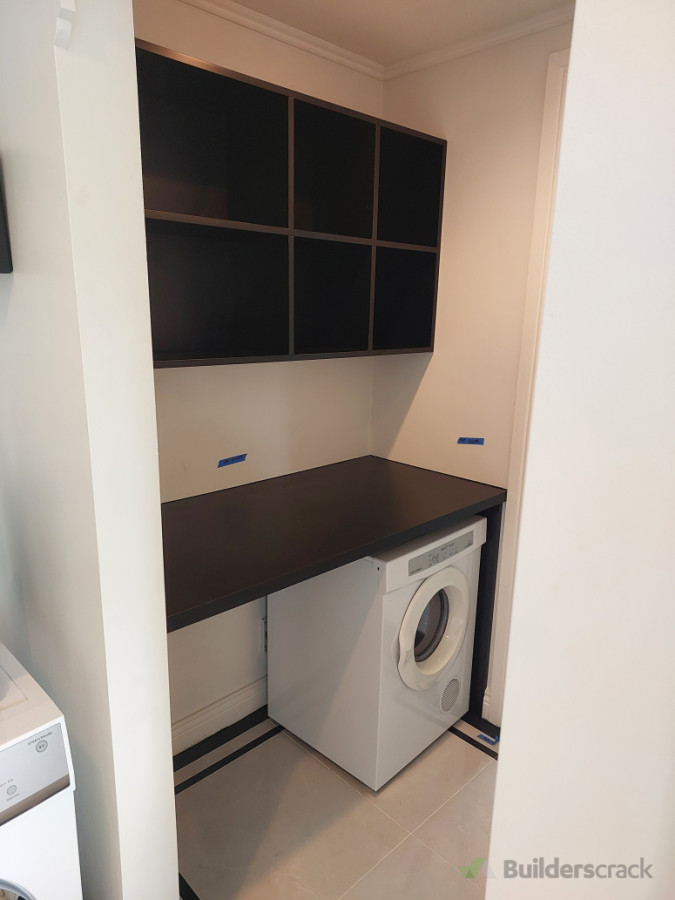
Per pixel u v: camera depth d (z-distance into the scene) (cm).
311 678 229
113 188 101
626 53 43
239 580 160
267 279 194
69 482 117
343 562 178
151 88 168
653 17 41
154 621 125
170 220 154
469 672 249
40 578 144
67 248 99
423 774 225
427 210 233
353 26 200
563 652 55
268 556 175
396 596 201
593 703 54
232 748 237
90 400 105
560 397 51
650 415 45
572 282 48
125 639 120
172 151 185
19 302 123
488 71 210
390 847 194
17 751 109
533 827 61
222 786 218
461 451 245
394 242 225
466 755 235
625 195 44
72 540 122
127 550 116
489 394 232
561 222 48
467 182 224
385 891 179
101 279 102
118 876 135
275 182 184
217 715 243
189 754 233
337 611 212
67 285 102
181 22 180
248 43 196
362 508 213
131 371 110
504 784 63
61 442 117
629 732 51
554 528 53
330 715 224
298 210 220
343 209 220
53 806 116
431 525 203
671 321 43
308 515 206
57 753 114
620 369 46
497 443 233
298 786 219
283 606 234
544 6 185
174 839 142
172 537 188
